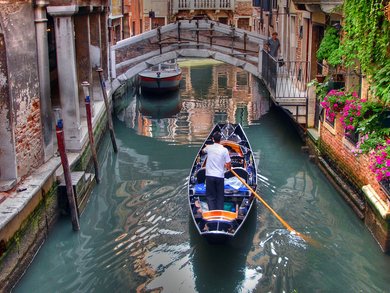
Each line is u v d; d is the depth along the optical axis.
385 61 6.73
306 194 9.12
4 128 6.55
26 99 7.15
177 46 16.30
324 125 9.84
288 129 13.88
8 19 6.54
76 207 7.88
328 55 9.33
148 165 11.23
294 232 7.18
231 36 16.27
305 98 11.61
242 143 10.41
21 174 6.94
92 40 13.50
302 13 13.57
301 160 11.04
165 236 7.59
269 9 21.25
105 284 6.33
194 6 30.11
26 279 6.36
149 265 6.76
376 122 6.89
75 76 9.34
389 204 6.49
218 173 7.29
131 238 7.54
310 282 6.27
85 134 10.08
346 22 7.96
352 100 7.79
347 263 6.68
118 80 15.91
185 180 10.09
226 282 6.34
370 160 7.02
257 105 17.84
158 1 29.70
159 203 8.87
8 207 5.97
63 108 9.31
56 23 9.17
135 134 14.24
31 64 7.40
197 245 7.25
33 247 6.79
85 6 10.47
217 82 23.36
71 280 6.42
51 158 8.33
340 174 8.83
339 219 8.03
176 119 16.08
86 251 7.14
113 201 8.97
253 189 8.13
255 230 7.68
